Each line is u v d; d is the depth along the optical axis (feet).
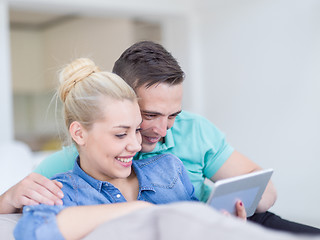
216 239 2.30
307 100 12.54
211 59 15.55
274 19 13.35
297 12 12.72
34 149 19.62
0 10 12.53
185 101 16.22
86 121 3.99
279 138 13.37
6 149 9.64
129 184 4.48
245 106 14.43
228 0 14.71
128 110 3.94
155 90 4.40
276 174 13.46
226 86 15.07
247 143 14.40
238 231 2.27
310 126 12.46
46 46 20.97
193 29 15.89
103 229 2.91
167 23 16.57
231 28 14.74
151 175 4.61
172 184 4.62
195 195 5.23
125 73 4.56
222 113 15.26
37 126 21.24
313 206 12.46
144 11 14.98
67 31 19.65
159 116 4.55
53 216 3.34
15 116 21.15
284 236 2.16
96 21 18.31
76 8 13.97
